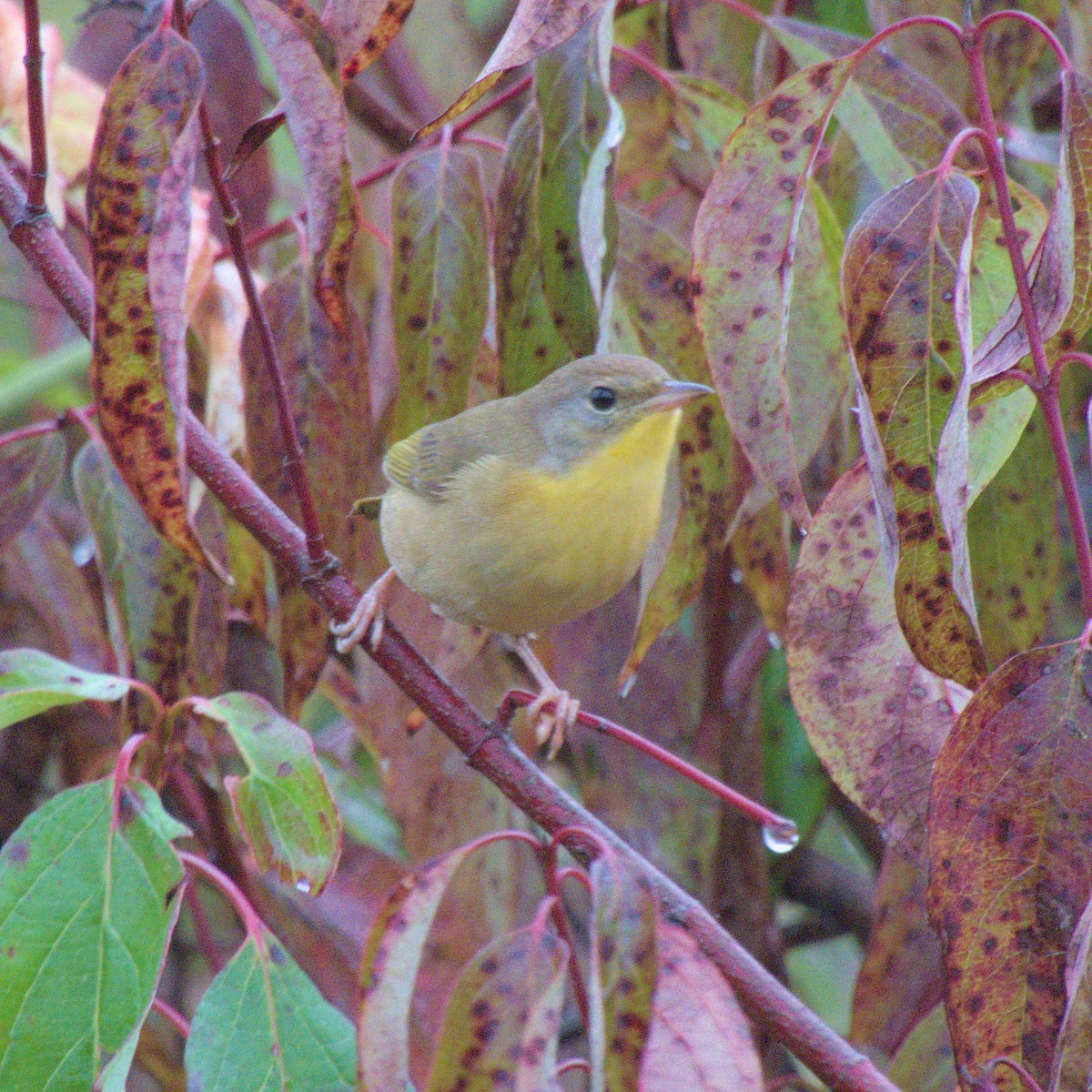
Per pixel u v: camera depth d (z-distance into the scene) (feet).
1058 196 17.48
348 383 25.26
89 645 31.94
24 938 17.79
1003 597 24.85
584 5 17.30
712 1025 14.28
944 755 16.65
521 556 25.93
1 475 27.14
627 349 27.04
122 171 16.51
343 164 17.01
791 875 33.60
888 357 17.10
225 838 28.78
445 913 30.27
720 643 29.78
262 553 28.63
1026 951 16.58
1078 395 31.48
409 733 28.07
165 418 16.46
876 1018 25.41
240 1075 17.76
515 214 23.35
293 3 17.80
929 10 26.50
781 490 19.16
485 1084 14.73
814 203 23.07
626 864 14.16
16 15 28.19
